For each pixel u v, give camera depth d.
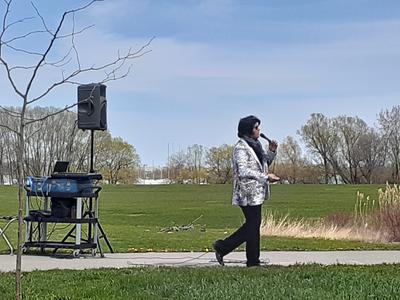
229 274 9.32
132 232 20.05
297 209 38.34
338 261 11.69
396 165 91.31
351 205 42.12
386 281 8.84
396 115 92.94
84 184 11.85
